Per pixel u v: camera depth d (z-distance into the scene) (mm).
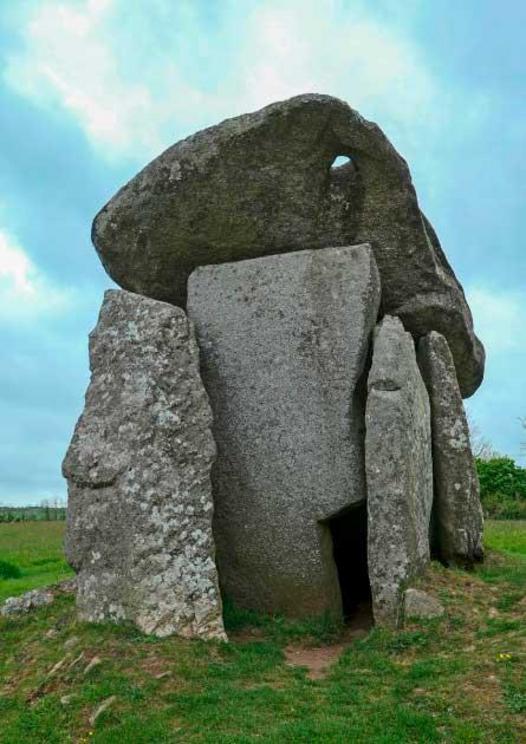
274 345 8953
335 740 5680
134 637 7492
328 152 9047
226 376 9047
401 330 8867
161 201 9336
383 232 9422
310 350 8844
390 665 7055
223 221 9383
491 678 6414
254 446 8859
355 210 9336
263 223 9398
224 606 8633
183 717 6277
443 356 9766
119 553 7852
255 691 6637
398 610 7801
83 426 8352
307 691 6672
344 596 9711
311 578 8547
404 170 9086
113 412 8234
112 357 8445
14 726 6605
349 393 8695
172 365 8234
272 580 8656
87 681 6973
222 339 9133
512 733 5660
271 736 5762
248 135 8867
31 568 14391
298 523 8617
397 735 5734
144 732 6078
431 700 6219
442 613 7660
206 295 9297
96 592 7887
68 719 6539
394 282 9695
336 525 9578
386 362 8477
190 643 7461
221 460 8938
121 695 6629
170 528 7785
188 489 7910
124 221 9562
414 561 8188
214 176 9133
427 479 9195
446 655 7051
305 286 8977
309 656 7848
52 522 28109
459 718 5922
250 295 9133
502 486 25359
